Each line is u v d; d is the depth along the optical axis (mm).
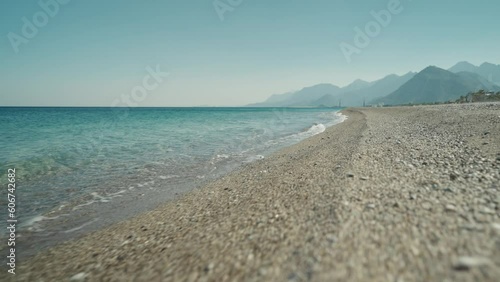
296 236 5477
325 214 6246
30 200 11086
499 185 7078
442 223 5074
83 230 8547
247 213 7734
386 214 5754
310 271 4180
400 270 3861
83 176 14555
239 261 4988
